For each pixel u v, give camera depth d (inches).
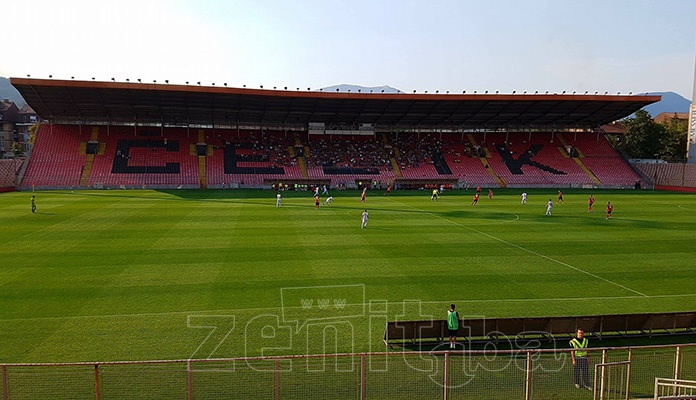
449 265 1004.6
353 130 3383.4
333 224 1470.2
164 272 923.4
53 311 717.9
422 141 3425.2
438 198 2310.5
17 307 733.3
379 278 904.9
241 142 3127.5
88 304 748.6
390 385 493.0
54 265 962.1
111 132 2955.2
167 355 575.2
